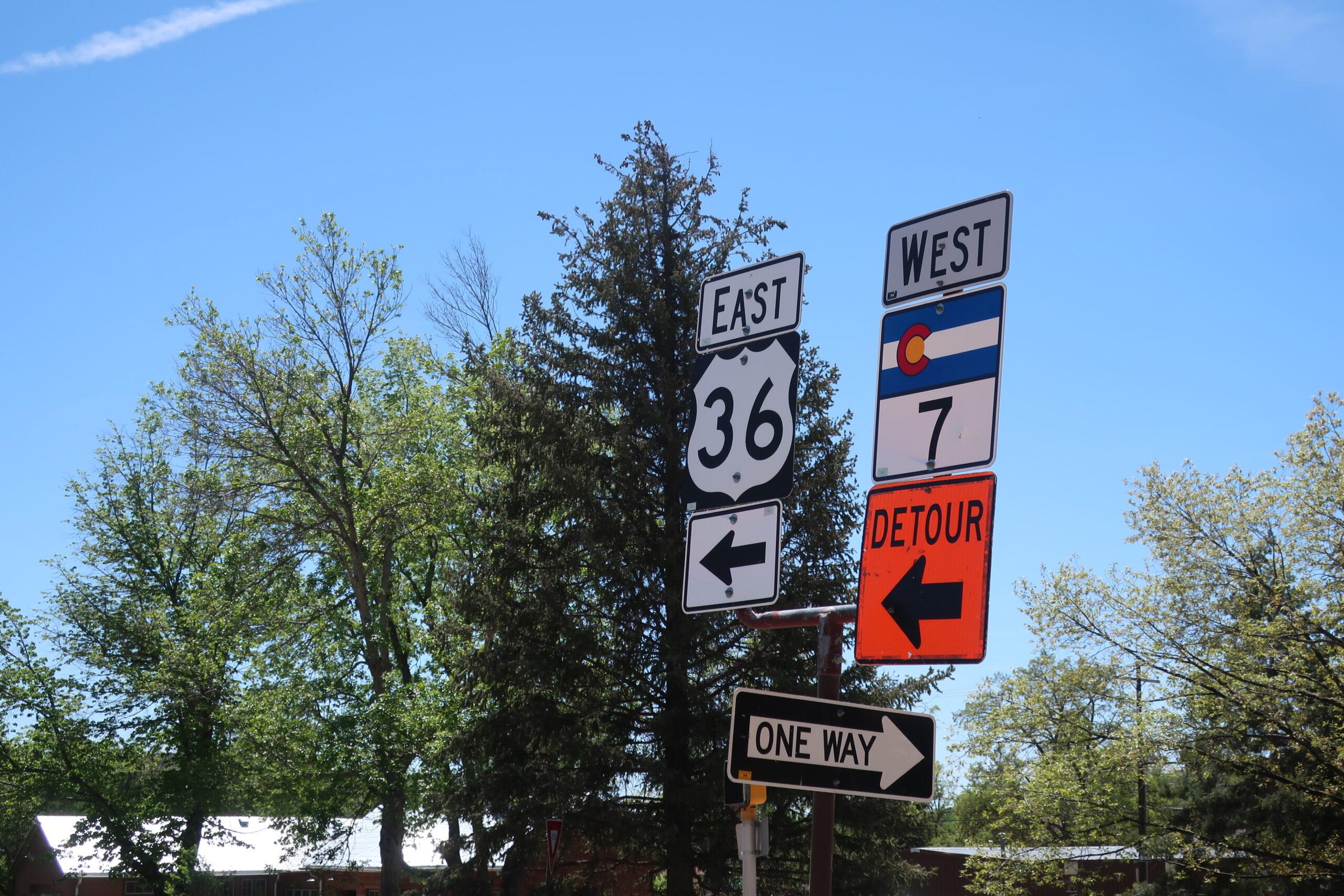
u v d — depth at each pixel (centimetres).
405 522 3009
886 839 2141
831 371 2300
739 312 598
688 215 2380
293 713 2859
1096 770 2680
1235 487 2678
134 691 3706
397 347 3284
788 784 486
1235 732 2633
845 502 2197
